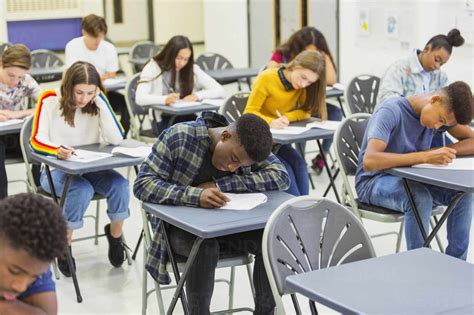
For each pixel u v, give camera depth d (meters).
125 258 4.04
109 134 3.80
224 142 2.71
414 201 3.19
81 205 3.58
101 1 11.23
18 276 1.50
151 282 3.77
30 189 4.04
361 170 3.44
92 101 3.81
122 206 3.76
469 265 2.05
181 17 12.34
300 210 2.38
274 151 4.10
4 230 1.46
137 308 3.46
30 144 3.63
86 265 4.01
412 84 4.89
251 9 10.30
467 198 3.28
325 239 2.40
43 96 3.75
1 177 4.41
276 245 2.29
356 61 8.32
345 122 3.59
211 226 2.49
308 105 4.40
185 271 2.59
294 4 9.45
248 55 10.55
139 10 12.05
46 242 1.48
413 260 2.10
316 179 5.65
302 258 2.35
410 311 1.74
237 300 3.52
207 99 5.36
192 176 2.80
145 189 2.76
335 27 8.73
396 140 3.35
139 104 5.16
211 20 11.23
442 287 1.89
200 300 2.65
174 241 2.74
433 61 4.82
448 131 3.50
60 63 7.48
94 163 3.43
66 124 3.78
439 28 7.01
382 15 7.77
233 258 2.77
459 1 6.71
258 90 4.34
